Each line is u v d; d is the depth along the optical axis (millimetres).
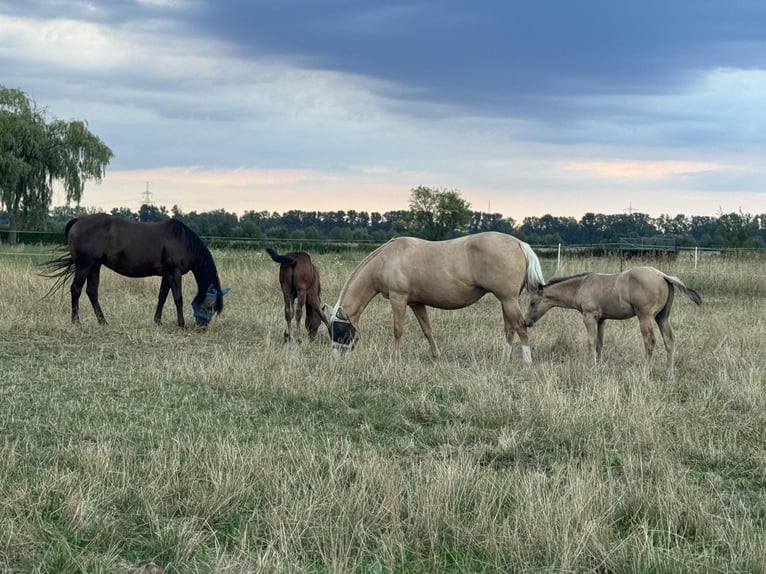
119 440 6906
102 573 4336
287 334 12797
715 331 13164
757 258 26328
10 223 50625
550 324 14445
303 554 4586
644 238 41531
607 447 6918
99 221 13578
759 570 4402
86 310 15281
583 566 4477
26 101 51719
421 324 11781
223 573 4316
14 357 10805
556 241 58438
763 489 5938
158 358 11016
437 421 7910
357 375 9883
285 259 12703
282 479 5715
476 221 63969
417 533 4891
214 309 13992
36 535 4770
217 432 7219
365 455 6227
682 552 4648
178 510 5289
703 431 7328
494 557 4629
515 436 7195
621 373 9977
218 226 47969
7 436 6953
